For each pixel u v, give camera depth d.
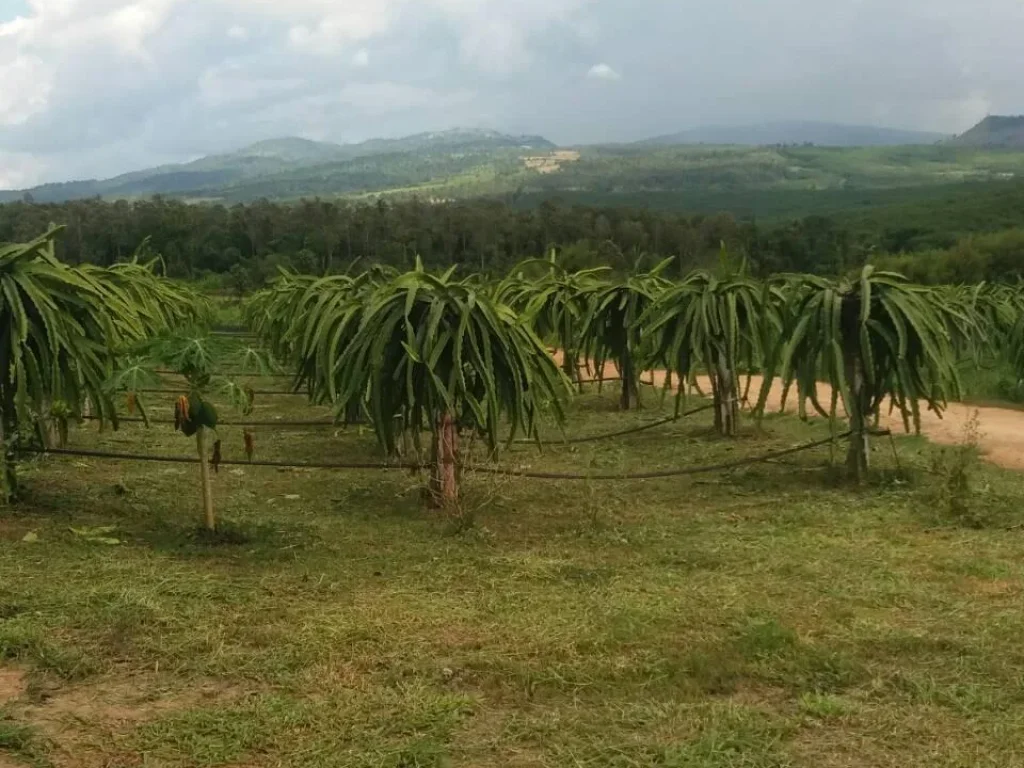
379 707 3.55
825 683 3.83
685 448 9.77
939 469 8.05
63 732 3.32
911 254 37.41
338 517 6.65
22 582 4.76
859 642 4.25
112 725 3.39
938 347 7.72
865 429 7.87
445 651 4.08
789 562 5.50
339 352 7.13
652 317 10.65
